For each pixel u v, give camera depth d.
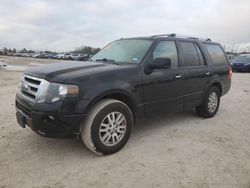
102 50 5.72
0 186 3.29
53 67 4.30
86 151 4.30
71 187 3.31
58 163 3.90
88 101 3.81
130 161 3.99
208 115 6.32
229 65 7.02
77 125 3.79
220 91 6.68
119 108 4.17
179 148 4.48
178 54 5.42
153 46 4.93
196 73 5.70
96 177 3.54
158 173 3.65
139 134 5.13
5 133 5.05
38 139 4.75
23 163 3.88
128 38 5.64
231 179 3.53
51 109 3.69
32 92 3.97
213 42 6.71
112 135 4.16
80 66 4.35
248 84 13.51
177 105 5.35
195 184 3.40
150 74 4.69
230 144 4.71
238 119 6.37
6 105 7.39
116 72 4.24
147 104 4.70
